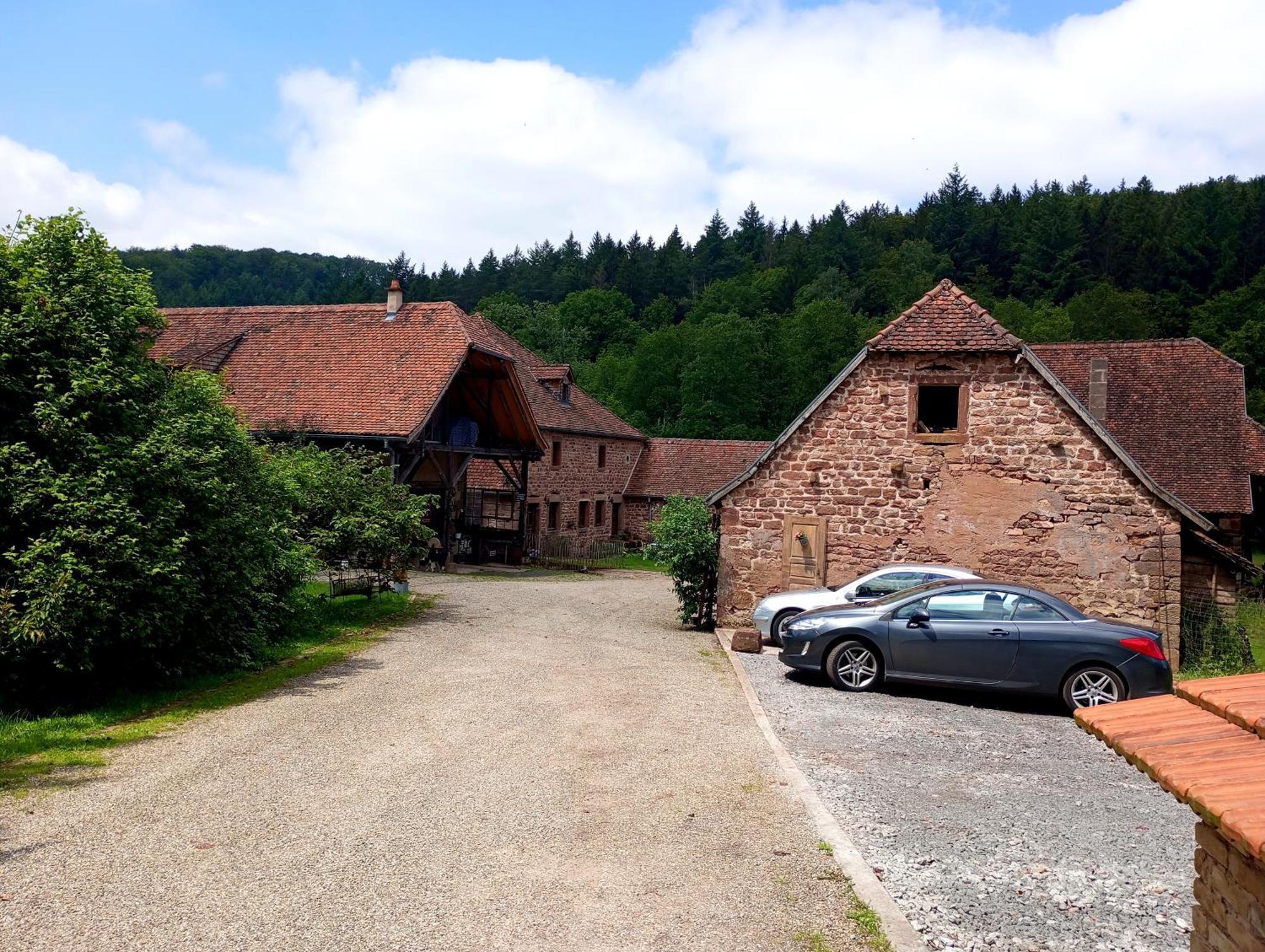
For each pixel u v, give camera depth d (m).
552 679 11.71
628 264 100.56
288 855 5.63
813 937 4.71
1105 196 96.44
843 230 101.00
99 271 11.20
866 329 71.62
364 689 10.81
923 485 16.55
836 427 17.00
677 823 6.38
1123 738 3.45
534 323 81.75
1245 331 55.97
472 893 5.15
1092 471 15.72
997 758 8.68
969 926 5.05
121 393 10.80
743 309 81.38
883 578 14.66
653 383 67.75
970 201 102.00
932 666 11.29
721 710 10.13
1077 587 15.74
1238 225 75.00
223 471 11.98
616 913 4.94
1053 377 15.87
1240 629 16.61
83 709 10.05
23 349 10.23
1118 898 5.52
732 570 17.53
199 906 4.89
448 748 8.22
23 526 9.73
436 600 21.02
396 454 26.73
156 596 10.27
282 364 30.62
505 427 34.31
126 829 6.02
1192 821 7.02
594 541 41.41
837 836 6.20
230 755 7.88
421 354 29.80
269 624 13.69
